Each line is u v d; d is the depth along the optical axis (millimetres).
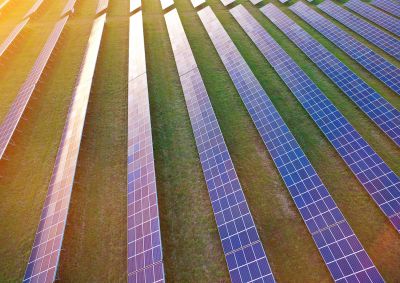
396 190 14922
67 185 18547
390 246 13742
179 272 14727
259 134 20578
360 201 15758
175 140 21531
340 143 18125
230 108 23234
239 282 13180
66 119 24562
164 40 34594
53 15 45906
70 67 31859
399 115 18906
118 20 41031
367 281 11984
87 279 14984
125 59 31953
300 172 16953
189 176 18938
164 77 28188
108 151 21547
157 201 16844
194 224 16469
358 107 20828
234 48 29297
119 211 17719
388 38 26609
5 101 28891
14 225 17969
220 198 16750
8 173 21156
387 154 17750
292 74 24406
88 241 16484
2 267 16109
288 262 14188
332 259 13070
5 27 45625
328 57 25562
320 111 20500
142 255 14766
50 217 17141
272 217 16016
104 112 24875
